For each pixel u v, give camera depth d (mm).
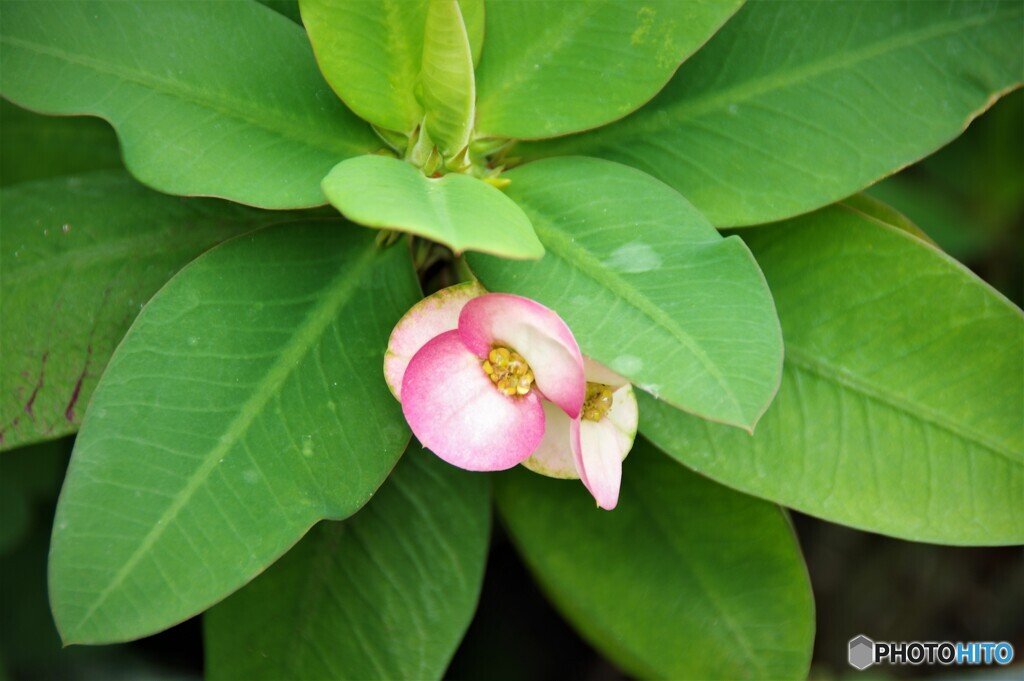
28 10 351
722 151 372
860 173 368
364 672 392
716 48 375
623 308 333
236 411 343
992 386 370
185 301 346
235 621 393
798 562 397
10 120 398
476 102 357
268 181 349
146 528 334
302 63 362
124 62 353
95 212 381
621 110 354
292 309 352
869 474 372
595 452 330
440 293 334
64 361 373
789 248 380
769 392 319
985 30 371
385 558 396
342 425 345
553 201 352
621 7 353
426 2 340
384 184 317
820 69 373
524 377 325
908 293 374
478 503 396
